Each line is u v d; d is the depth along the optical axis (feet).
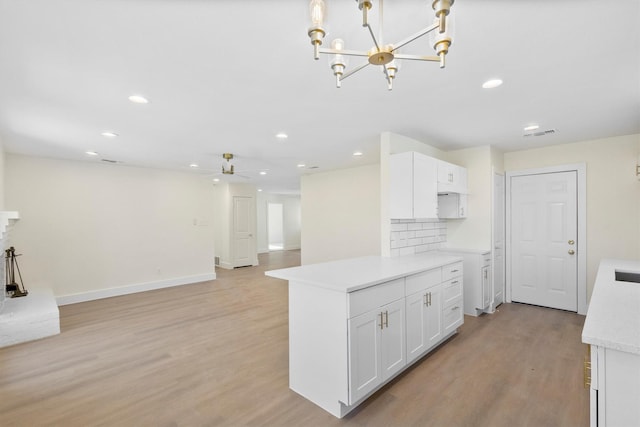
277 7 4.35
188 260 20.02
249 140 12.12
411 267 8.72
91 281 16.19
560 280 13.26
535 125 10.32
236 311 13.88
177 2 4.23
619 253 11.85
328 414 6.59
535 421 6.29
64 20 4.62
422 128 10.61
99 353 9.58
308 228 22.77
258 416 6.53
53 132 10.64
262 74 6.52
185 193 20.01
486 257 12.80
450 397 7.13
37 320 10.77
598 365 3.78
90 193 16.28
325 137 11.74
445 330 9.87
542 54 5.74
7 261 13.56
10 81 6.67
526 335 10.68
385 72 4.95
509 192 14.52
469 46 5.44
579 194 12.68
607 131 11.08
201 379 8.01
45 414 6.61
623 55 5.77
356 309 6.53
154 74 6.47
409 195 10.28
